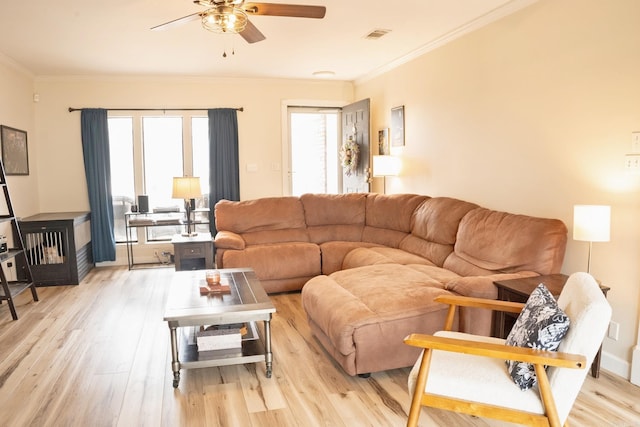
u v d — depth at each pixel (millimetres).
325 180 6891
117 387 2672
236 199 6328
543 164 3291
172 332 2598
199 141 6309
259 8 2691
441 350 1926
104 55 4797
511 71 3566
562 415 1744
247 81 6320
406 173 5305
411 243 4406
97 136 5852
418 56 4891
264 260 4449
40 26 3793
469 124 4113
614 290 2787
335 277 3455
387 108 5691
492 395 1802
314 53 4918
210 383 2713
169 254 6180
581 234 2568
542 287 2053
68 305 4289
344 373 2830
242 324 3047
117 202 6168
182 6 3365
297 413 2377
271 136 6496
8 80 4957
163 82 6090
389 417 2340
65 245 5008
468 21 3885
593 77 2861
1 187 4695
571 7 2996
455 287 2887
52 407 2447
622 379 2711
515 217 3262
